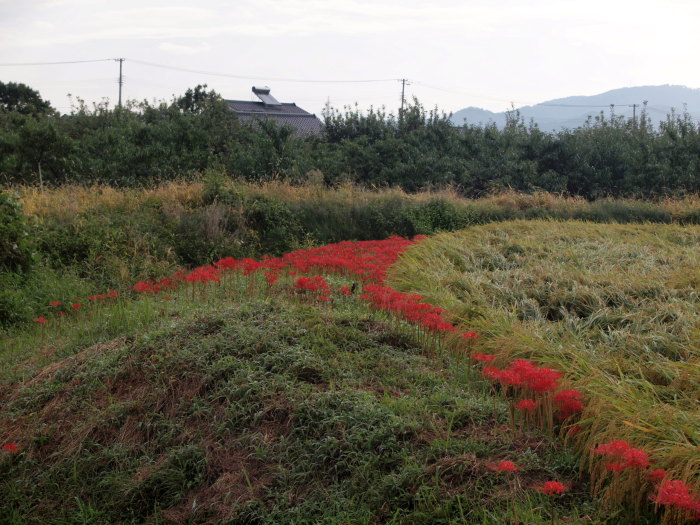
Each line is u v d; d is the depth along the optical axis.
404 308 5.38
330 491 3.51
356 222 15.95
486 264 9.24
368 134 26.97
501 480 3.28
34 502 4.09
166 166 18.67
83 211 12.18
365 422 3.88
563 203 18.45
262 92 46.28
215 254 12.28
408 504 3.27
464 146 25.72
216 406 4.38
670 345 5.21
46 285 8.78
